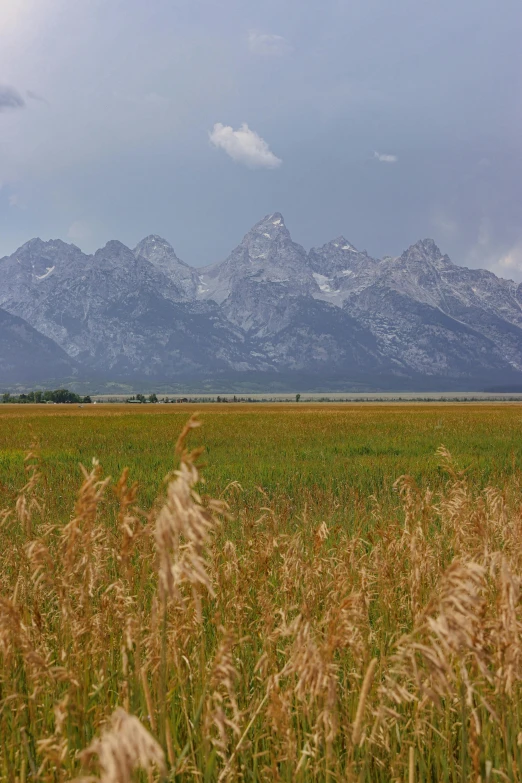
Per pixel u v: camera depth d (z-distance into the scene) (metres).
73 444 32.12
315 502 14.12
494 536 5.51
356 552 6.47
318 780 3.45
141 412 98.31
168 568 2.07
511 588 2.82
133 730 1.47
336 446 28.92
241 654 4.64
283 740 3.47
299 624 2.93
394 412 84.06
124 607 4.08
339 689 3.93
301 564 5.22
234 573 5.04
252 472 19.48
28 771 3.59
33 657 3.30
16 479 16.72
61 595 3.74
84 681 3.84
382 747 3.74
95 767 1.65
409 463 21.39
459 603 2.48
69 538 3.06
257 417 64.25
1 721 3.67
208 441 32.75
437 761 3.83
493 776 3.40
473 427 42.94
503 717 3.47
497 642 2.77
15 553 6.44
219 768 3.65
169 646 3.80
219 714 2.94
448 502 6.48
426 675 3.19
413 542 4.75
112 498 12.31
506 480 15.54
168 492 2.11
